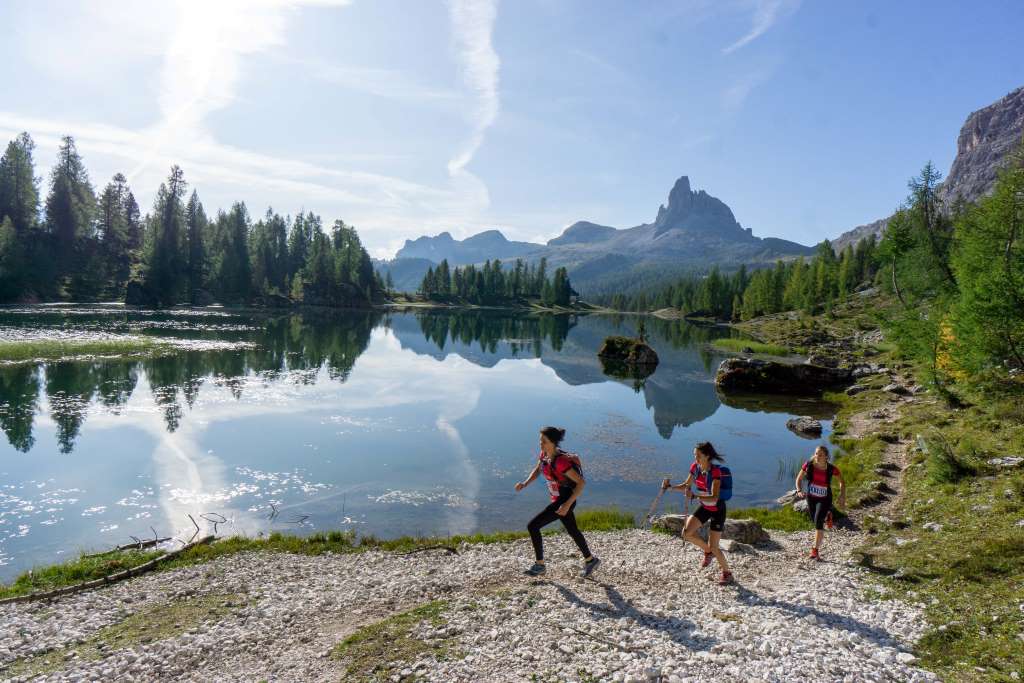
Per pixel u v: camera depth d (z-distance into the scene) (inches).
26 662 312.8
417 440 1023.6
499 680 262.4
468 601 369.7
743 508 716.0
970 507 522.9
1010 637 281.1
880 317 1649.9
